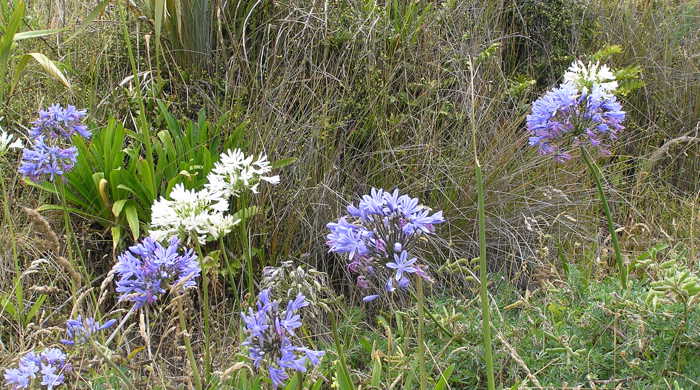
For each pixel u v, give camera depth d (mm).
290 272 1832
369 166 3520
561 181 3688
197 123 3510
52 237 1800
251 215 2992
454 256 3229
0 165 3283
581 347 2275
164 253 1719
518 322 2463
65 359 1868
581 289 2547
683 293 2074
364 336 2648
